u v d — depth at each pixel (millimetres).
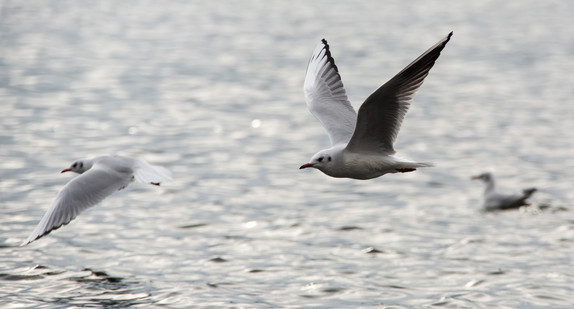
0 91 35219
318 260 14664
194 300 12734
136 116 30062
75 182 9820
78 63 45469
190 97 34812
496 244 15797
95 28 64562
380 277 13859
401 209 18219
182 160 23062
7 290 13039
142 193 18969
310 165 9898
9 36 57844
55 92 35375
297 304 12656
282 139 26281
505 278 13898
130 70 43062
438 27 65562
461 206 18562
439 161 23344
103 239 15602
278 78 40375
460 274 14070
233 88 37281
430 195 19484
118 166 10156
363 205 18484
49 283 13352
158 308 12422
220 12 78375
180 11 79625
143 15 75812
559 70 43031
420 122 29344
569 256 15117
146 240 15625
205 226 16625
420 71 9156
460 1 91062
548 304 12797
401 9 81562
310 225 16812
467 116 30500
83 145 24797
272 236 16078
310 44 54875
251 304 12602
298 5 85375
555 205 18688
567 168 22422
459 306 12625
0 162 21938
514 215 17891
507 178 21438
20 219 16688
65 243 15266
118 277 13688
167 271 14016
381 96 9172
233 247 15328
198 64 45625
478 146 25312
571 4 87875
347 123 10773
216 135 26828
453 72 42656
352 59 47750
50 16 73312
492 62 46406
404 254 15094
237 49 52281
